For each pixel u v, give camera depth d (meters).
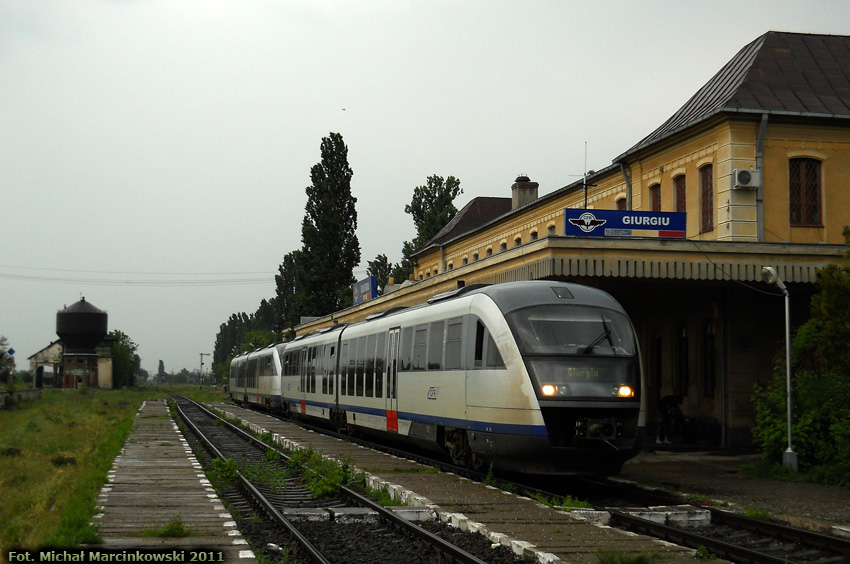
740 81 25.05
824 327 16.31
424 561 9.23
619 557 8.53
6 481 17.38
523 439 14.19
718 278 20.53
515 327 14.89
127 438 26.67
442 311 18.08
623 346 14.84
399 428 20.44
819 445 16.61
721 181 23.94
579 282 21.48
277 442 24.41
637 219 21.58
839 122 24.16
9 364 84.69
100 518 11.35
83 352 106.88
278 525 11.31
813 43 27.12
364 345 24.28
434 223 71.19
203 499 13.19
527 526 10.54
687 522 11.95
